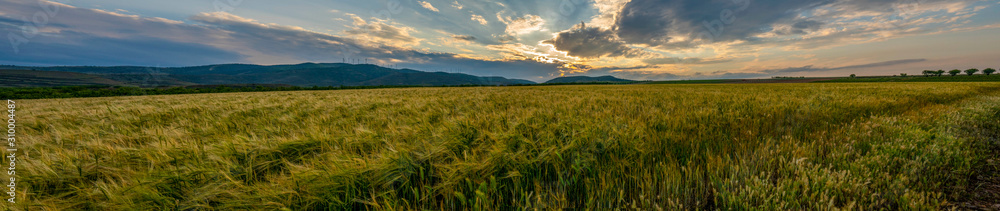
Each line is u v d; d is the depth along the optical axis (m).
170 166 2.08
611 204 1.93
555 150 2.39
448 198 1.98
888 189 1.95
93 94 34.84
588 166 2.31
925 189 2.00
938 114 4.82
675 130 3.54
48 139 3.19
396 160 2.08
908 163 2.30
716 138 3.38
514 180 2.11
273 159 2.41
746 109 5.66
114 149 2.43
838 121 4.62
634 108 6.02
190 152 2.33
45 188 1.88
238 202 1.69
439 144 2.52
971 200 1.92
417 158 2.24
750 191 1.85
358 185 1.95
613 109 5.88
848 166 2.30
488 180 2.14
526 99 9.08
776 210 1.70
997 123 4.22
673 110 5.46
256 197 1.70
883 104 6.36
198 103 9.21
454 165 2.09
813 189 1.91
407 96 11.76
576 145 2.56
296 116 5.26
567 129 3.09
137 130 4.18
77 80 109.25
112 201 1.68
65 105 9.95
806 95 10.15
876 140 3.14
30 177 1.86
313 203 1.84
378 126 4.00
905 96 9.23
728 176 2.28
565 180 2.17
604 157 2.59
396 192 2.00
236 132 3.90
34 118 5.03
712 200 2.08
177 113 6.13
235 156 2.31
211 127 3.96
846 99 7.54
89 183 1.98
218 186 1.78
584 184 2.18
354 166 1.95
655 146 2.89
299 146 2.61
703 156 2.73
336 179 1.86
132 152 2.32
